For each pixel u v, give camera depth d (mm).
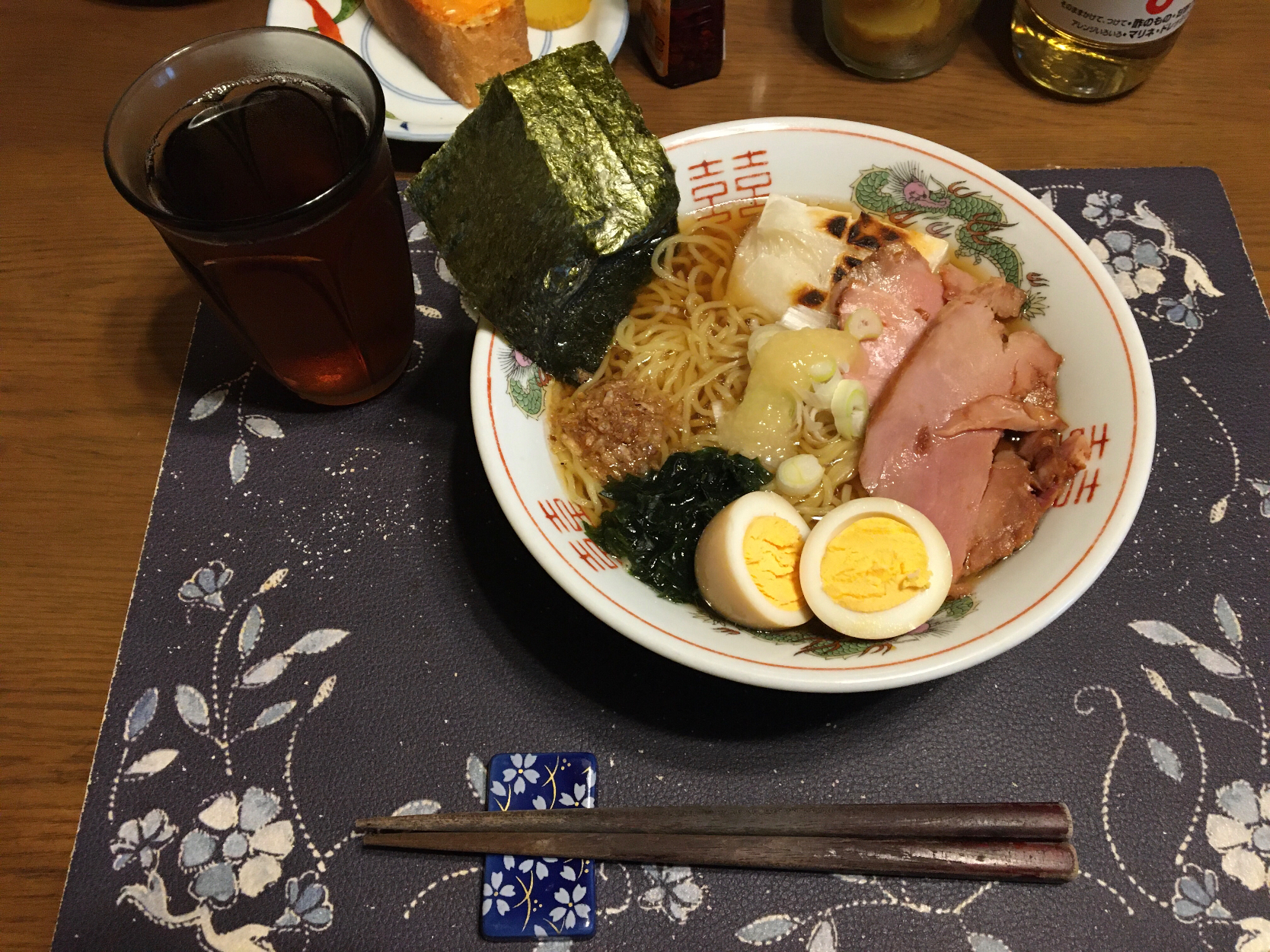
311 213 291
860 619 300
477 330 336
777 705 323
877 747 316
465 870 300
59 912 296
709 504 343
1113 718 319
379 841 297
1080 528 297
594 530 339
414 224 421
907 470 344
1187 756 313
